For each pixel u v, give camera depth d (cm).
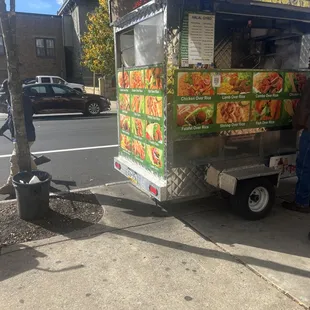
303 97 429
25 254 353
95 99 1577
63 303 278
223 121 417
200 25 381
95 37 1903
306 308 270
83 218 438
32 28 2839
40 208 427
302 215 450
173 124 390
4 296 287
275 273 318
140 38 443
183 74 382
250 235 395
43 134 1067
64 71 3000
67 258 345
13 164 526
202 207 476
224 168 425
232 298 283
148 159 448
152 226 417
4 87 533
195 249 362
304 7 433
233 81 411
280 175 467
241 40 498
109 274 317
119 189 547
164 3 364
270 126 451
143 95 440
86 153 812
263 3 402
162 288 297
